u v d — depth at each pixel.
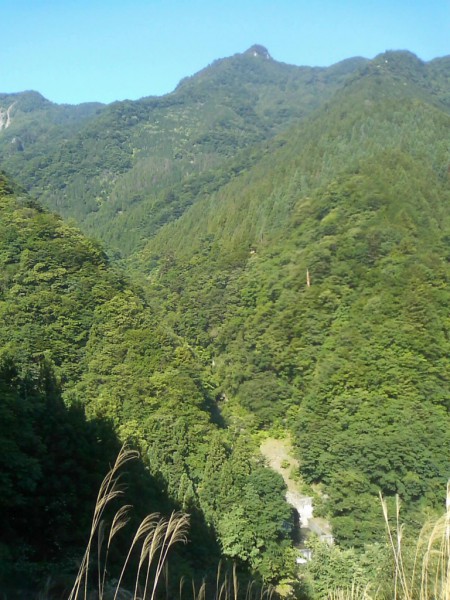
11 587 8.31
